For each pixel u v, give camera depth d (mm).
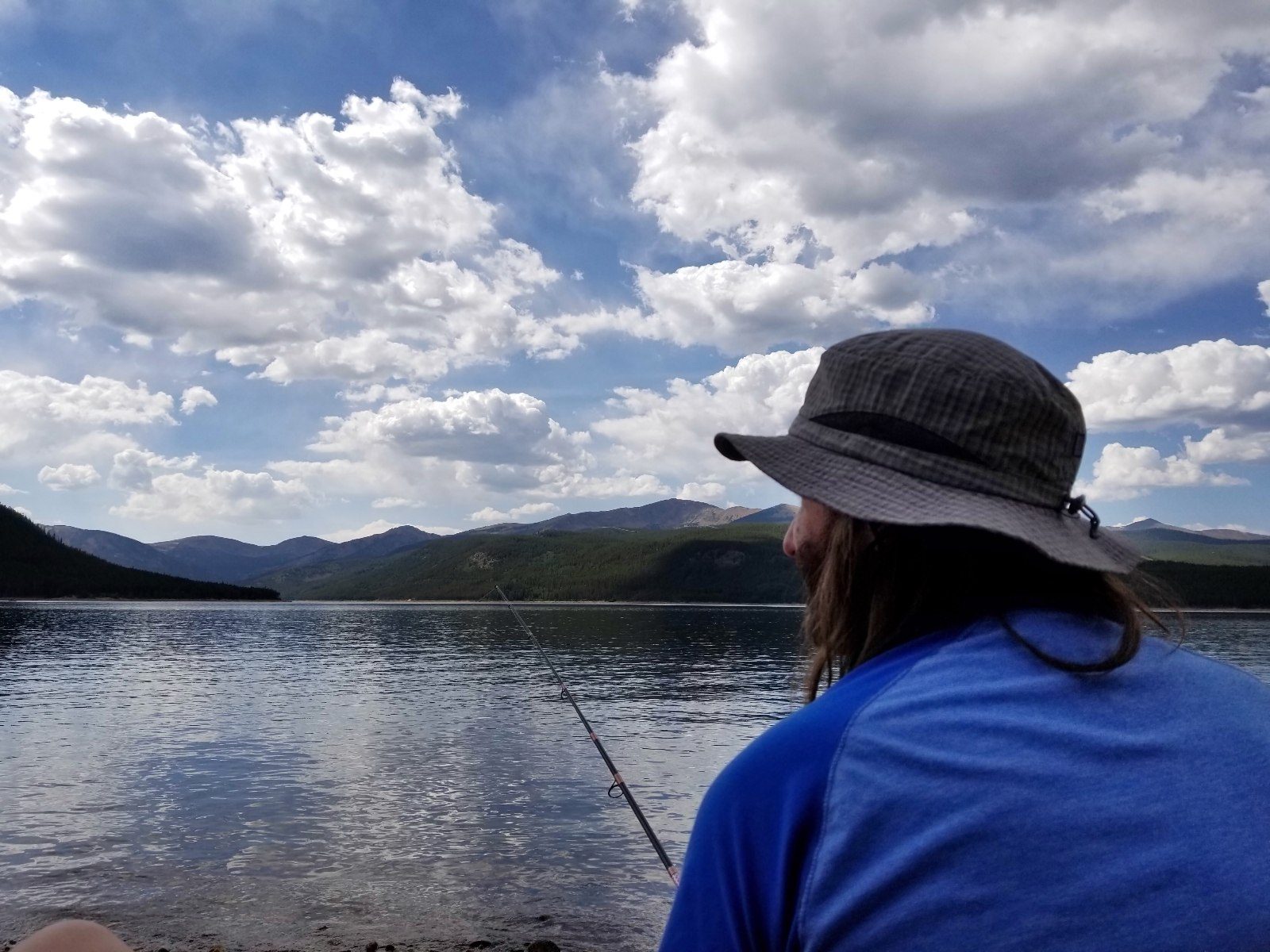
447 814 10406
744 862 889
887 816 807
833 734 868
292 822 9992
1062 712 837
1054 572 973
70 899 7328
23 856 8578
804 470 1042
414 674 33625
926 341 1036
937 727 832
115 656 42156
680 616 111438
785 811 867
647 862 8453
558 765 13836
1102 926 741
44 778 12617
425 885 7715
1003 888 757
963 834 775
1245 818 795
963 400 983
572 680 30469
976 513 926
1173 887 749
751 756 921
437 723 19172
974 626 933
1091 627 926
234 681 29828
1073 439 1035
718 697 24719
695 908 918
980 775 797
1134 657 899
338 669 35938
